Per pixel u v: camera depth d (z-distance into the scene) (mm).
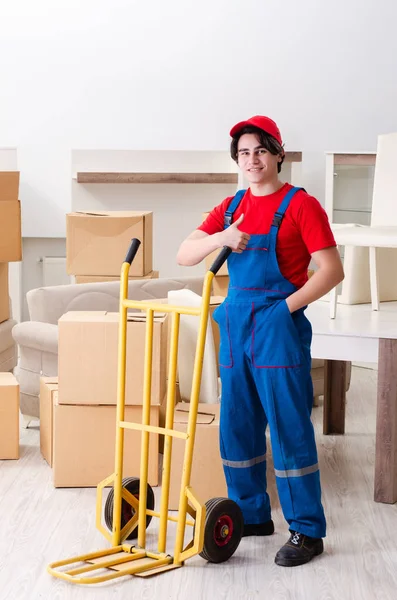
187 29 6234
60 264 6426
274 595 2641
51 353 4180
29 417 4367
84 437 3502
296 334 2791
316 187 6414
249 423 2945
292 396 2805
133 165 6328
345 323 3711
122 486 2984
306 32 6266
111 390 3449
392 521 3252
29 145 6309
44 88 6273
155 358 3422
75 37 6227
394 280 4418
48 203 6340
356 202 6016
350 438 4320
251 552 2955
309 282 2748
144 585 2688
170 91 6289
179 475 3309
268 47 6266
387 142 4668
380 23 6270
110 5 6207
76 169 6281
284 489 2869
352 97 6324
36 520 3188
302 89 6309
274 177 2828
